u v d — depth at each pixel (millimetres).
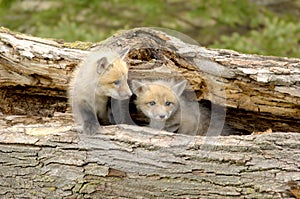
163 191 8102
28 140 8258
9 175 8242
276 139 8125
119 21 15602
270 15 15547
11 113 9273
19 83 9297
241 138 8234
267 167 7930
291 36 14445
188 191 8055
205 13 14992
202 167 8039
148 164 8117
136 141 8219
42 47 9164
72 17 15141
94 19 15516
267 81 8875
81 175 8172
